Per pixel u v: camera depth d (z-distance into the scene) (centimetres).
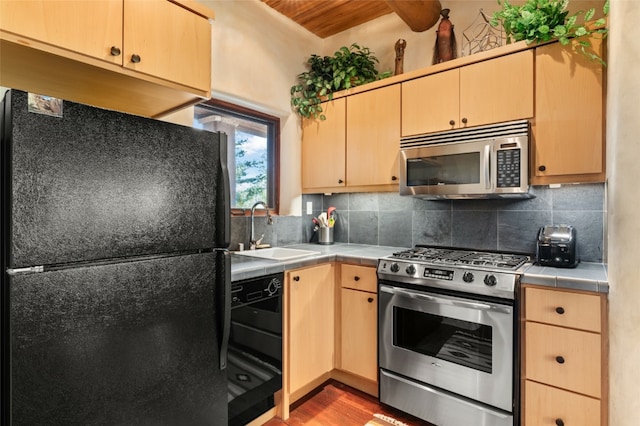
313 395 232
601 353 148
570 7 207
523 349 167
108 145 103
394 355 208
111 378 103
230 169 258
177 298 120
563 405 157
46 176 92
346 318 235
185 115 212
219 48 232
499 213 231
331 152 280
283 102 281
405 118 239
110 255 103
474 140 205
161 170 116
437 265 192
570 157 180
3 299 89
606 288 145
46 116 92
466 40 248
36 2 109
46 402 91
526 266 184
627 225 102
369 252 247
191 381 124
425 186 224
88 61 121
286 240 289
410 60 276
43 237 91
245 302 182
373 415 209
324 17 286
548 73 185
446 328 190
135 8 133
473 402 180
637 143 98
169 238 118
